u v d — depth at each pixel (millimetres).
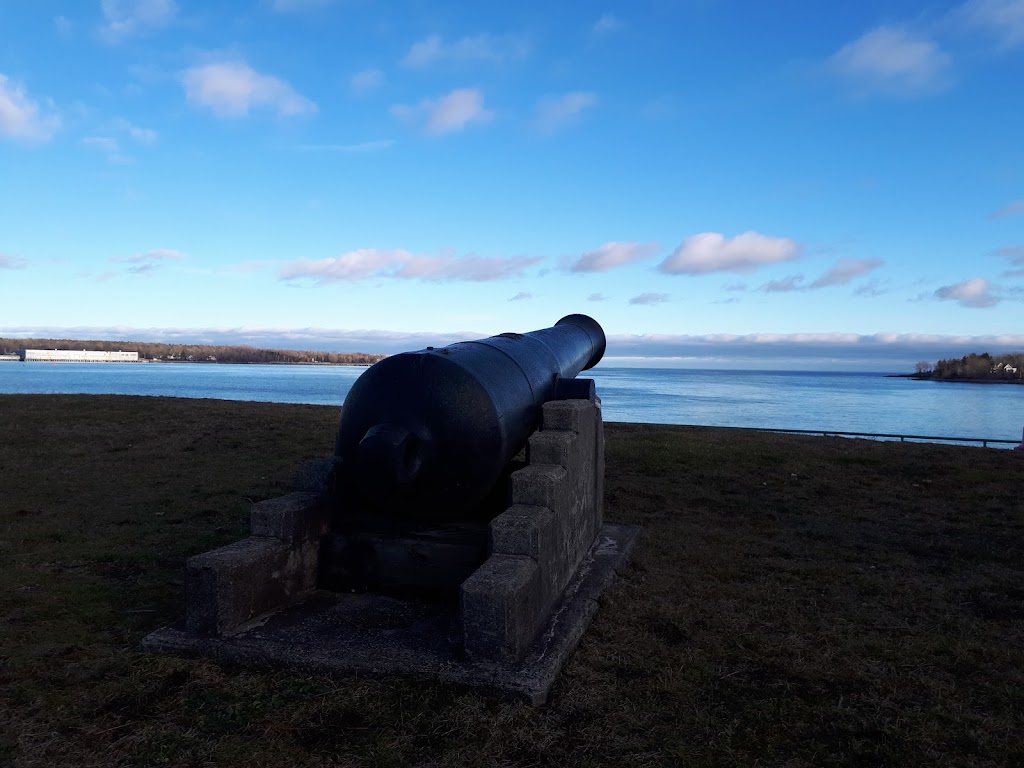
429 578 3969
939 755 2600
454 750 2588
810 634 3762
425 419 3904
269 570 3729
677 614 3992
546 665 3121
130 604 4074
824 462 9289
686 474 8570
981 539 5883
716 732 2750
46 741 2611
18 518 6078
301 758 2537
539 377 4809
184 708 2863
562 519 4051
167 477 8000
